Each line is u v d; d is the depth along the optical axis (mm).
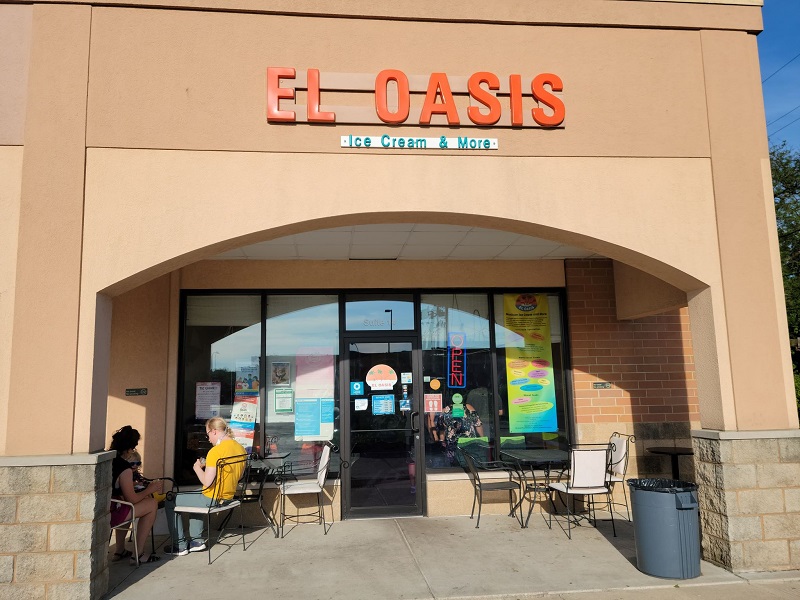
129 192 5734
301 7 6184
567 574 5879
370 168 6062
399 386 8484
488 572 5961
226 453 6746
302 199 5949
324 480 7656
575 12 6559
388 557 6457
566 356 8789
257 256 8203
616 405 8648
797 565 5855
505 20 6449
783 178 22031
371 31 6281
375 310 8617
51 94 5750
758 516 5883
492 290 8812
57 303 5465
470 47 6406
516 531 7414
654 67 6617
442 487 8258
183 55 5992
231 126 5949
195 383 8227
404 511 8211
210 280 8320
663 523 5723
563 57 6520
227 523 7805
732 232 6387
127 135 5797
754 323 6262
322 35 6215
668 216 6379
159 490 7148
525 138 6312
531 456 7984
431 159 6148
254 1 6121
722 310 6285
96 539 5215
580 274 8859
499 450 8492
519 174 6258
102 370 5645
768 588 5457
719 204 6414
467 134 6242
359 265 8562
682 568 5660
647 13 6660
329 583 5715
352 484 8211
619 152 6414
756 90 6711
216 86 5988
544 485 8047
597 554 6484
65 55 5824
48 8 5867
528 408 8664
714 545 6043
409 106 6176
